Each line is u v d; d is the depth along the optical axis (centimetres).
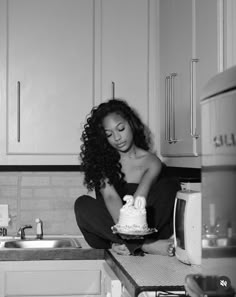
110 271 250
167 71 298
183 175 333
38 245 337
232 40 207
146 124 323
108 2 322
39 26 320
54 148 322
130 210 253
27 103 321
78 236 352
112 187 284
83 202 285
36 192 357
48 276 290
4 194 354
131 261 241
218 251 100
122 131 286
